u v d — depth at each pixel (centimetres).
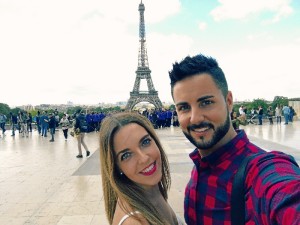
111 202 81
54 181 324
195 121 64
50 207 236
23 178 345
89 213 219
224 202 62
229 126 66
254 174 54
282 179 46
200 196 68
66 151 564
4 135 955
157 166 81
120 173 80
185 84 65
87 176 341
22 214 223
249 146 64
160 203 84
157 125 1142
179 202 232
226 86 67
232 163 63
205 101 64
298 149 458
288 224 41
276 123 1136
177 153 474
